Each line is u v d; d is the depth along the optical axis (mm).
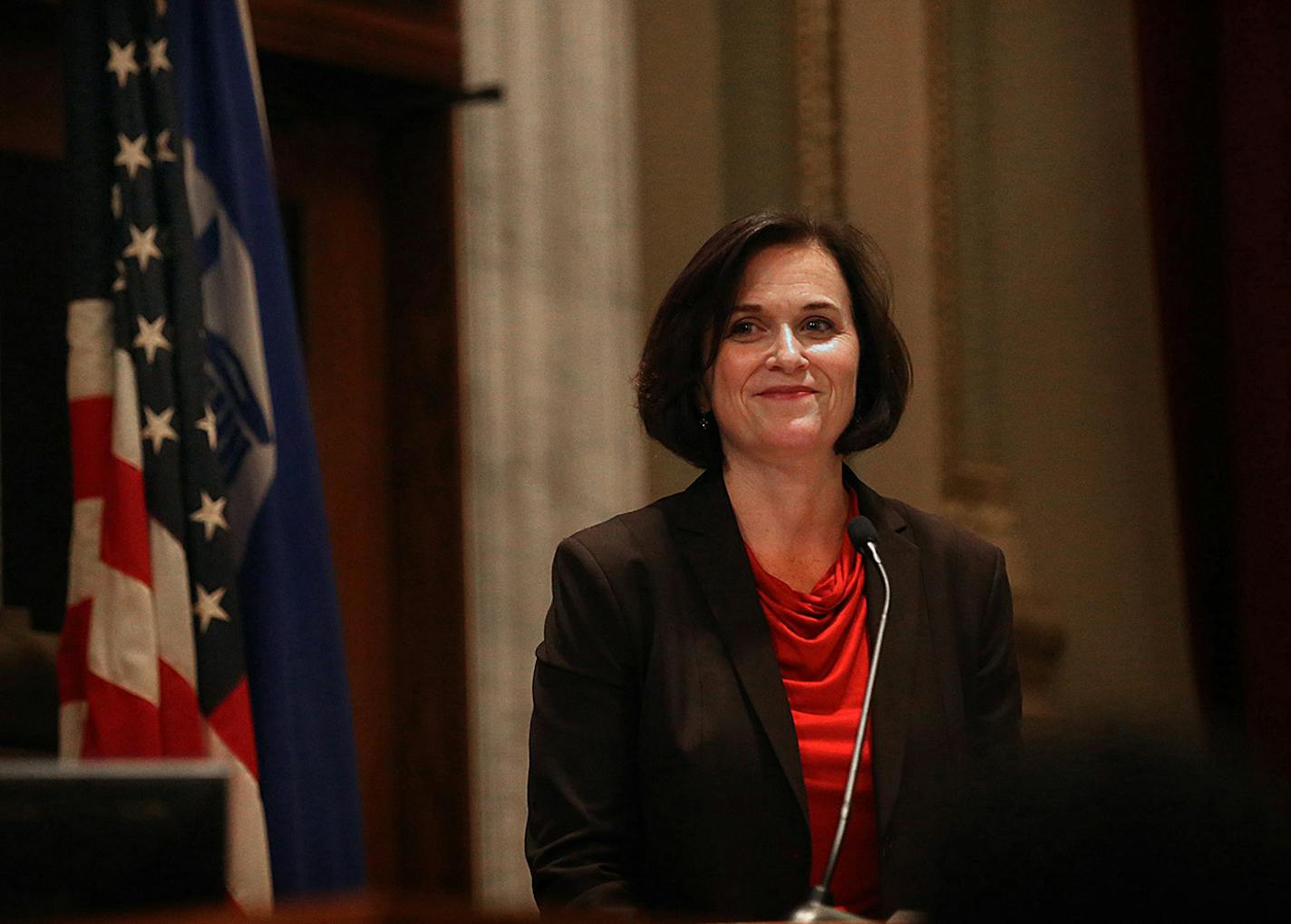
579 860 7832
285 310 13211
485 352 17234
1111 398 23703
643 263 19109
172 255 12359
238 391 12797
